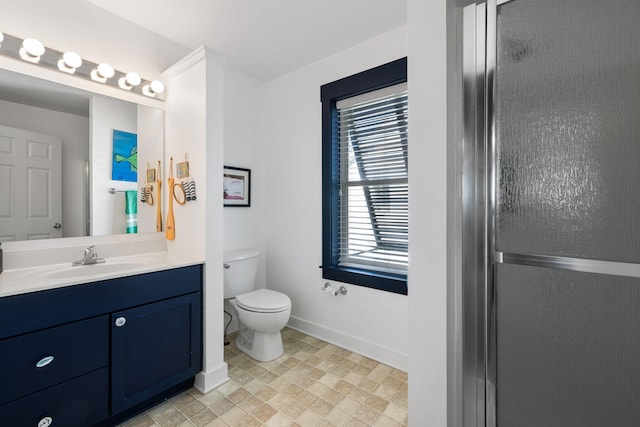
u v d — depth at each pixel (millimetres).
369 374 1990
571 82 801
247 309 2092
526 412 888
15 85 1571
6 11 1525
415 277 1053
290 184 2725
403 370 2037
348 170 2434
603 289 769
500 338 933
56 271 1548
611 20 748
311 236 2584
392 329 2113
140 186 2043
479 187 969
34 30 1611
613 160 748
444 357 993
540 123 851
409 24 1058
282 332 2664
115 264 1741
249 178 2756
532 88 864
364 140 2318
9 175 1560
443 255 990
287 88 2725
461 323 1006
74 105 1769
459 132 1002
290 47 2289
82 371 1351
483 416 972
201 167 1886
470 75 977
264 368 2061
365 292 2256
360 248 2393
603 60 758
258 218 2865
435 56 1002
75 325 1329
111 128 1914
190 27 2043
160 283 1632
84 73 1788
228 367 2074
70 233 1756
